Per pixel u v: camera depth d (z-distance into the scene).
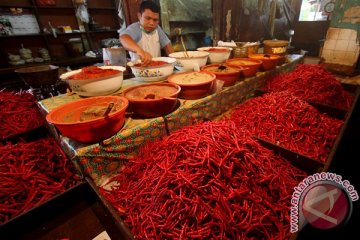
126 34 2.04
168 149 0.92
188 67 1.67
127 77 1.87
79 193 0.93
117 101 1.06
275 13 4.41
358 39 2.96
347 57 3.10
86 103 1.05
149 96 1.13
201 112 1.40
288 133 1.29
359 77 2.76
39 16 4.02
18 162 1.07
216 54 1.96
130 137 1.03
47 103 1.34
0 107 1.50
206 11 4.91
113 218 0.77
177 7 4.47
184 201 0.75
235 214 0.77
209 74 1.51
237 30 3.60
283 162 1.09
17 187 0.96
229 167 0.82
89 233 0.84
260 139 1.18
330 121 1.44
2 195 0.91
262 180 0.87
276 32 4.78
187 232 0.71
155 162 0.90
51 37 4.37
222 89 1.56
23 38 4.04
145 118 1.15
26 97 1.67
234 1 3.26
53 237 0.82
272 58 2.03
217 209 0.75
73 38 4.60
